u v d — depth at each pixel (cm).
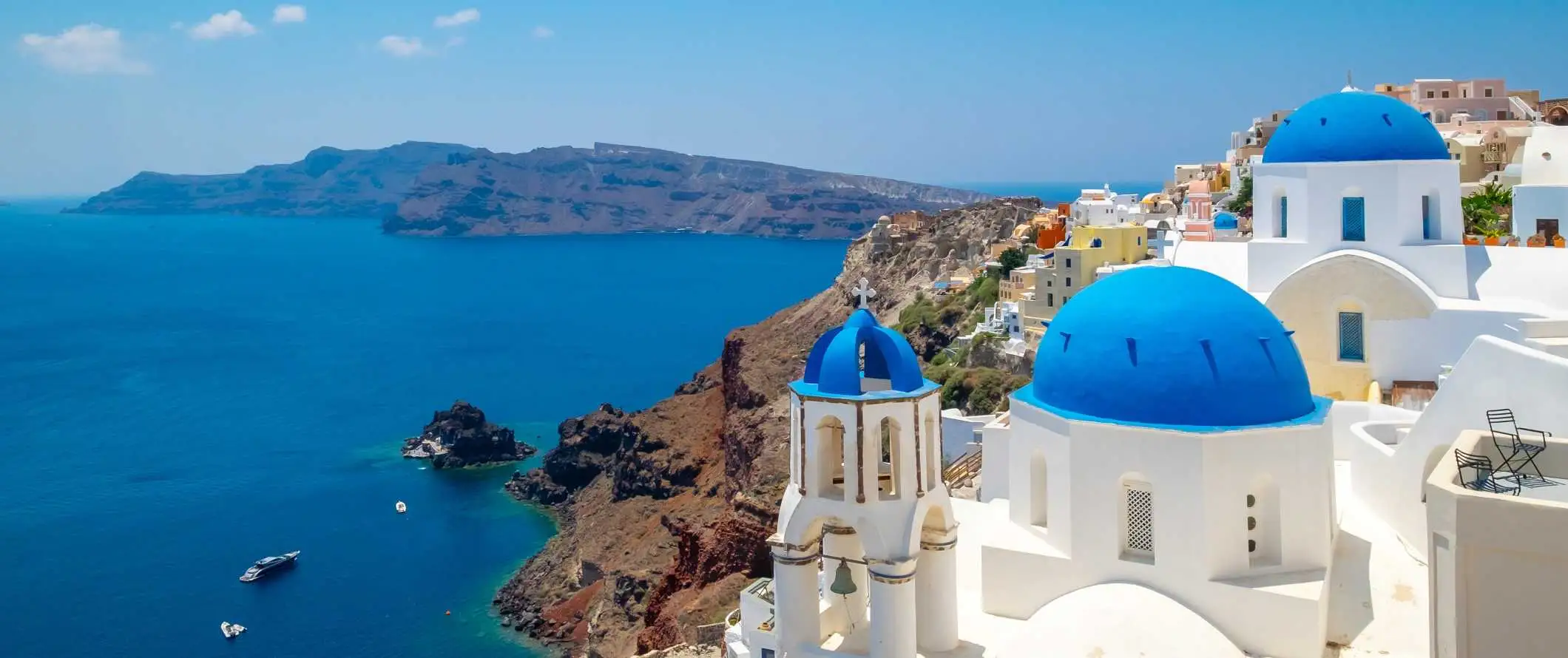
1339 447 3747
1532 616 1939
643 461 11531
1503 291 3859
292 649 8600
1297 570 2666
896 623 2606
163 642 8744
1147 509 2720
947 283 13500
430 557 10725
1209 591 2603
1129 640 2500
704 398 12862
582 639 8631
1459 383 2850
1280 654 2541
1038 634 2589
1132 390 2709
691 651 6581
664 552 9438
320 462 14488
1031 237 13100
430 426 15300
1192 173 14350
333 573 10275
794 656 2719
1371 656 2569
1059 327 2950
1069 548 2808
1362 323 4038
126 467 14275
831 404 2606
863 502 2602
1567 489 2188
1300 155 4222
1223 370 2677
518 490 12875
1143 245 9269
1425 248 3988
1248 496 2681
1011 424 3048
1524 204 5134
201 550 10956
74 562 10631
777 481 8556
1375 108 4162
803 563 2698
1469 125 9225
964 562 3145
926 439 2647
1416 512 2966
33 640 8812
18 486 13388
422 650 8556
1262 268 4250
